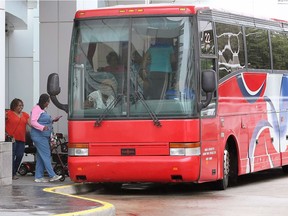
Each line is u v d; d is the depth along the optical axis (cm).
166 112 1773
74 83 1836
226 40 1978
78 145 1811
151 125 1773
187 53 1791
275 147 2283
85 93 1823
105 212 1409
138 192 1955
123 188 2073
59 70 2588
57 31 2586
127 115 1786
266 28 2261
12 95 3500
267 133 2225
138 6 1833
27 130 2244
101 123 1798
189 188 2038
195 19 1803
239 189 2000
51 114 2558
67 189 1878
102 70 1823
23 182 1991
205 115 1817
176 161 1753
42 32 2594
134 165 1770
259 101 2175
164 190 1995
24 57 3506
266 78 2231
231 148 2028
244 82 2078
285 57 2383
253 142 2128
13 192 1708
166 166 1756
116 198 1803
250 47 2134
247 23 2134
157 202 1708
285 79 2373
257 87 2164
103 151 1795
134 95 1792
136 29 1820
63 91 2580
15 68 3503
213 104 1867
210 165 1841
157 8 1817
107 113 1797
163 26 1808
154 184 2172
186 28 1798
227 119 1955
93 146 1802
